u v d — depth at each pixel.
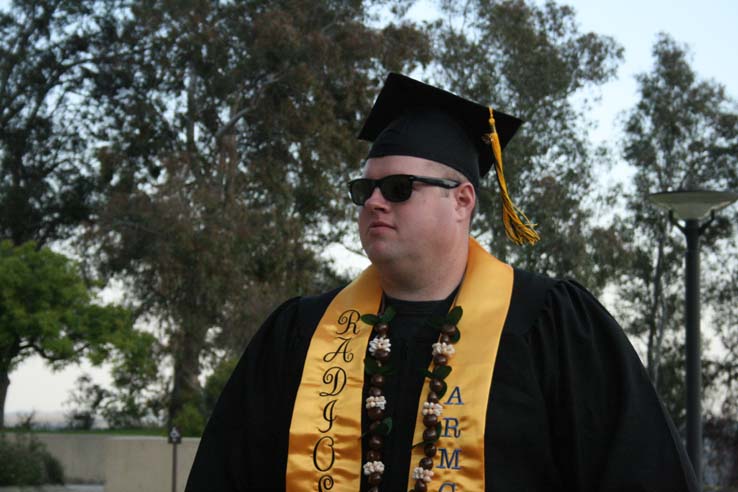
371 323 2.85
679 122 34.03
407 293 2.85
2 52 33.31
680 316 34.91
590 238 31.06
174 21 31.19
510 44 32.06
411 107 2.94
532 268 30.50
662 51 34.59
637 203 34.53
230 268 27.34
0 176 34.06
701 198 10.43
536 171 32.03
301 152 30.44
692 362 10.41
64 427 30.94
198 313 28.00
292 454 2.75
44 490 20.56
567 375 2.62
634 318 35.41
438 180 2.75
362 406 2.74
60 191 33.88
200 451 2.98
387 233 2.73
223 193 29.77
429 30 32.75
